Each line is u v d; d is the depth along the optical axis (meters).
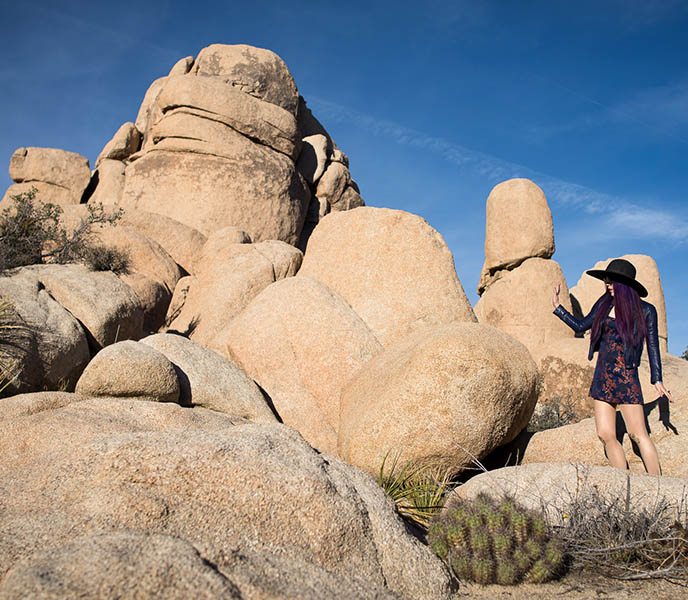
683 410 5.61
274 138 16.23
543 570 3.44
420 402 5.28
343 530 3.20
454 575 3.54
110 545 2.39
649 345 4.95
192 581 2.22
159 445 3.33
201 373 6.55
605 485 4.14
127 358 5.75
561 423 8.71
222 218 14.75
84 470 3.22
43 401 5.10
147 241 11.20
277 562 2.77
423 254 8.45
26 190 15.80
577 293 15.14
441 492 5.02
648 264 14.73
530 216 13.23
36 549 2.59
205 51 16.75
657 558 3.61
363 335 7.32
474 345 5.37
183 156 15.15
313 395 6.96
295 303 7.60
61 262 9.33
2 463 4.18
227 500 3.10
